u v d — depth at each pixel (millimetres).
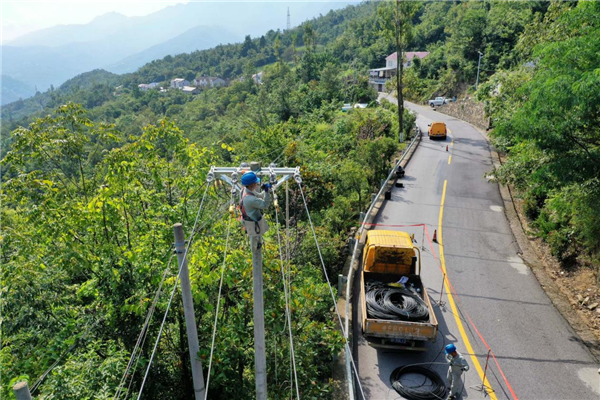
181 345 10625
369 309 12320
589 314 14125
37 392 8812
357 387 11141
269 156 29375
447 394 10812
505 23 74438
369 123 37125
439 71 83875
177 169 12812
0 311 8883
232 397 10211
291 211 20078
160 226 10992
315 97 71812
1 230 10250
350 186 24750
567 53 12141
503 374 11578
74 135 11906
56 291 9766
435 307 14750
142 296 9391
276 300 10398
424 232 20938
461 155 36062
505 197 25703
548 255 18234
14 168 11500
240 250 10742
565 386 11133
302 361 10672
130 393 9344
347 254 18969
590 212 13984
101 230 10867
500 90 30391
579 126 12953
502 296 15367
